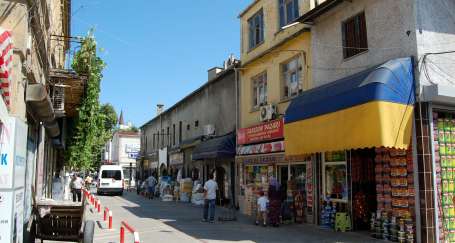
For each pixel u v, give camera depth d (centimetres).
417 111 1051
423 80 1057
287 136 1363
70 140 2120
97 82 1661
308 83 1539
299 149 1293
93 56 1619
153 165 4203
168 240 1195
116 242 1137
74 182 2464
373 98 1003
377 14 1208
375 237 1170
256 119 1953
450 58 1107
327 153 1431
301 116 1294
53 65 1689
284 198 1562
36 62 1063
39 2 969
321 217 1425
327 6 1356
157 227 1473
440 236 1032
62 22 2128
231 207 2069
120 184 3544
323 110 1189
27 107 1011
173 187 2969
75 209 920
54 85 1501
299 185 1591
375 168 1219
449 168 1078
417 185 1042
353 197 1311
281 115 1714
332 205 1390
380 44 1190
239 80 2175
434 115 1074
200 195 2494
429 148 1045
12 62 808
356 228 1307
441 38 1102
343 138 1093
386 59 1164
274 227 1456
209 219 1669
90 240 843
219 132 2442
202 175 2673
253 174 1967
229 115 2300
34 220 889
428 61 1072
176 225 1528
